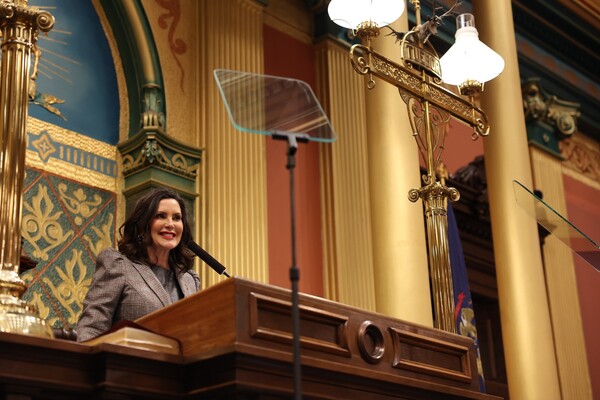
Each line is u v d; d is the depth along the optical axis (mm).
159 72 6152
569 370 8867
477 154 8953
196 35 6598
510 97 7270
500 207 7105
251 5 6980
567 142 10086
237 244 6234
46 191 5445
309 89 2408
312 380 2422
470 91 4316
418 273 5781
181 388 2355
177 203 3475
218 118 6441
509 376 6832
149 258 3400
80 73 5879
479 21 7445
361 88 7703
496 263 7086
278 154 6930
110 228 5734
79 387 2215
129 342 2350
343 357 2590
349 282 6996
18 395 2117
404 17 6359
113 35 6148
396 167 5992
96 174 5773
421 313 5680
